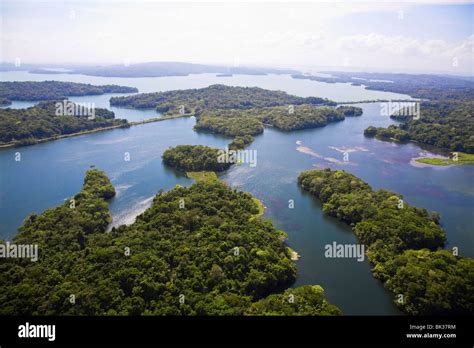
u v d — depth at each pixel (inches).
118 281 4527.6
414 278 4714.6
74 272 4763.8
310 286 4670.3
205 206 6619.1
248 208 7076.8
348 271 5398.6
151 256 4982.8
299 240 6259.8
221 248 5226.4
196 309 4173.2
